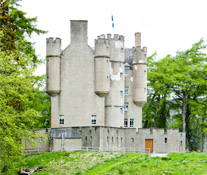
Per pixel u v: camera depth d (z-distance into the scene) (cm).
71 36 6875
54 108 6769
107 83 6844
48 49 6775
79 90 6794
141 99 7475
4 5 5638
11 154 4272
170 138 6788
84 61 6838
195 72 8038
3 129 4225
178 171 4025
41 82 7256
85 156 5556
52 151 6094
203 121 8169
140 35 7812
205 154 4847
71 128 6406
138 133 6800
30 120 4497
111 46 7188
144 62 7544
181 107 8362
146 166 4228
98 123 6794
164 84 8050
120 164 4478
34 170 5031
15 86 4431
